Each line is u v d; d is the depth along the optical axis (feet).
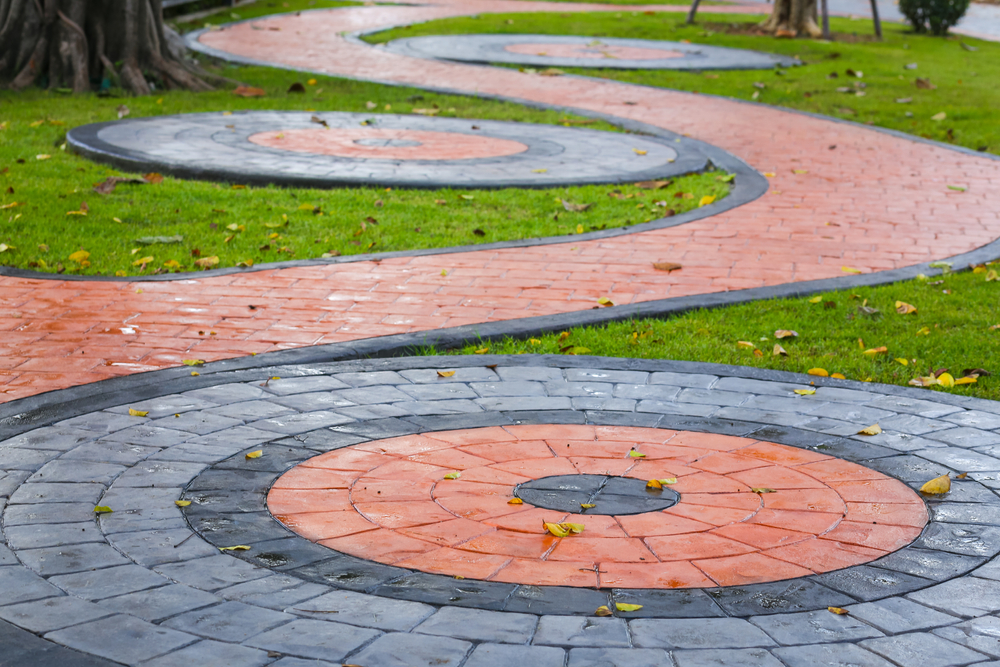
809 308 22.06
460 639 9.40
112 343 18.74
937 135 45.11
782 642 9.46
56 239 25.41
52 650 9.09
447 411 15.85
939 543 11.64
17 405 15.57
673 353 19.27
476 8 102.22
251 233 26.86
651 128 44.09
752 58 67.77
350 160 34.81
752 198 32.30
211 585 10.35
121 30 48.83
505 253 25.79
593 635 9.51
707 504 12.62
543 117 45.91
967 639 9.59
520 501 12.52
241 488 12.83
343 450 14.19
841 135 44.42
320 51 65.41
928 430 15.44
